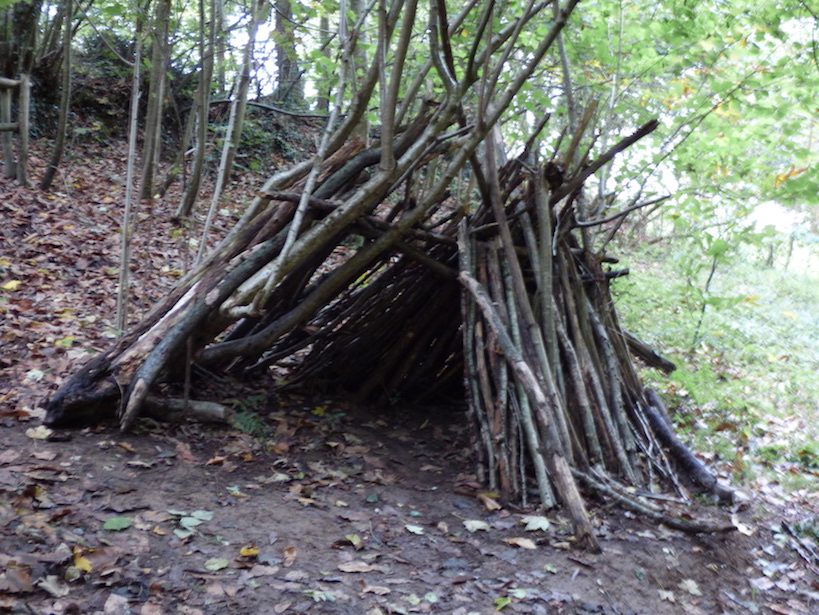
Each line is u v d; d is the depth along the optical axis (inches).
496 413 169.5
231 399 192.4
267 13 278.8
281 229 181.2
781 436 229.3
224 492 145.8
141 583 108.3
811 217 534.0
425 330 212.5
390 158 168.1
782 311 441.1
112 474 143.9
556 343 182.1
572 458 166.6
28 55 358.0
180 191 403.9
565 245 203.6
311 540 132.1
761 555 153.3
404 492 161.9
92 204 354.6
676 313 357.1
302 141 534.0
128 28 410.3
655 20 252.2
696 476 183.5
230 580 113.7
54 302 240.7
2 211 310.8
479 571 130.1
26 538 112.9
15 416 161.8
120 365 165.9
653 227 541.6
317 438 181.9
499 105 170.4
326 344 215.5
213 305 171.6
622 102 289.4
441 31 155.9
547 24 251.4
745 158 257.0
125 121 489.7
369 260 189.0
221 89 487.5
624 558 141.3
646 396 217.3
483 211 200.7
